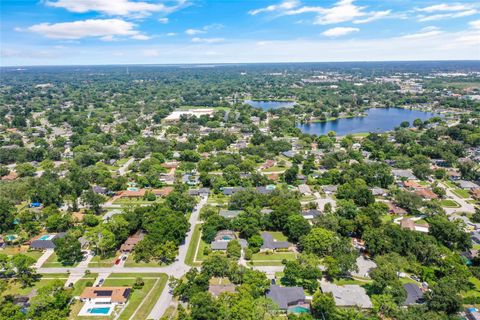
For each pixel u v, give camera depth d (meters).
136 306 109.19
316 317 103.38
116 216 156.88
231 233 150.25
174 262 134.50
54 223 158.25
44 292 106.00
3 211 160.50
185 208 177.25
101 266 132.12
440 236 145.12
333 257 128.50
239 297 103.25
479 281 123.00
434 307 102.38
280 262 134.12
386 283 110.62
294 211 162.75
